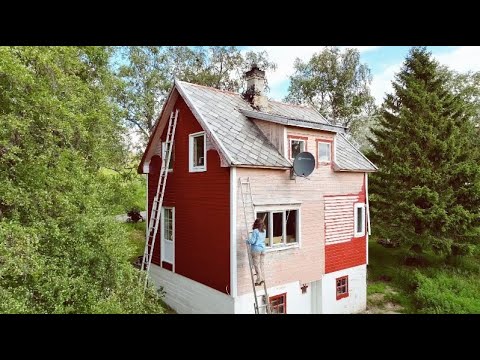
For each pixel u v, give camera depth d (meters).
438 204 16.11
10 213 6.97
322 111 30.30
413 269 17.20
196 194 11.55
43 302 6.68
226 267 10.08
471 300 13.41
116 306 7.26
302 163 10.88
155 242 14.20
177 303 12.46
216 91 13.27
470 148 19.19
